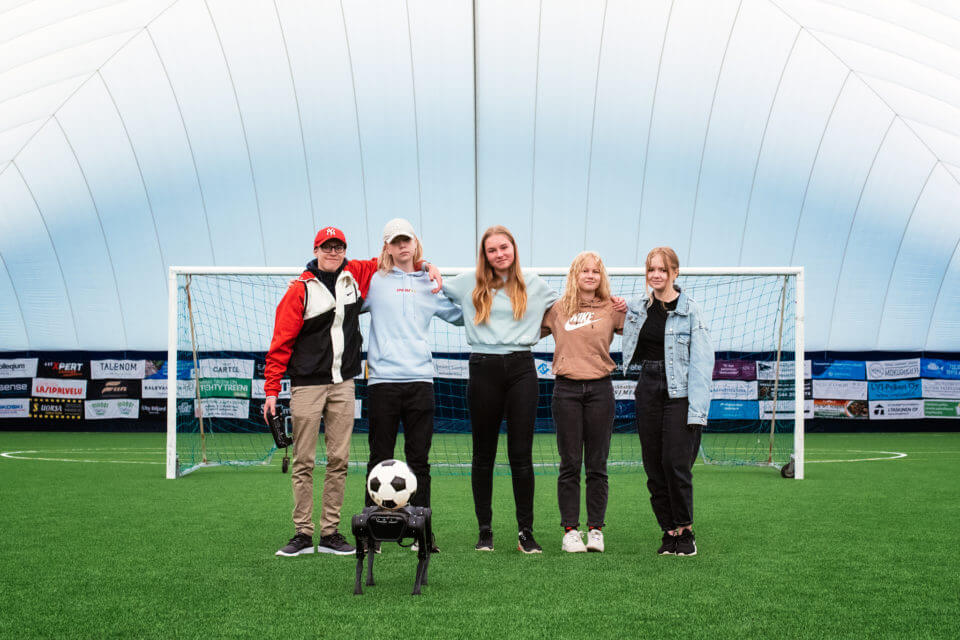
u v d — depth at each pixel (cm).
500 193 1566
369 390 436
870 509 580
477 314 436
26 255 1577
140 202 1562
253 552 426
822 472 845
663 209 1560
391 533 333
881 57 1466
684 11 1448
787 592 338
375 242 1593
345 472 432
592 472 438
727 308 1541
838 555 416
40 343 1623
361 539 337
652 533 491
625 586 348
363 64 1488
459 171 1555
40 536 472
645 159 1536
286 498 643
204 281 1550
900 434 1532
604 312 443
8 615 303
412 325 436
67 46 1488
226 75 1488
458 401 1557
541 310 441
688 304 425
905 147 1483
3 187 1514
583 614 303
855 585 350
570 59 1484
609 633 279
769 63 1465
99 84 1484
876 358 1593
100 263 1596
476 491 441
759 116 1497
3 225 1546
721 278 1545
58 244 1578
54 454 1083
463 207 1574
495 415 434
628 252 1584
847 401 1580
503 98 1510
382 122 1525
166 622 294
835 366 1588
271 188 1561
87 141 1511
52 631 283
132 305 1616
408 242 434
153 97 1493
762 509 580
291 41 1472
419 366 431
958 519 535
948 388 1591
